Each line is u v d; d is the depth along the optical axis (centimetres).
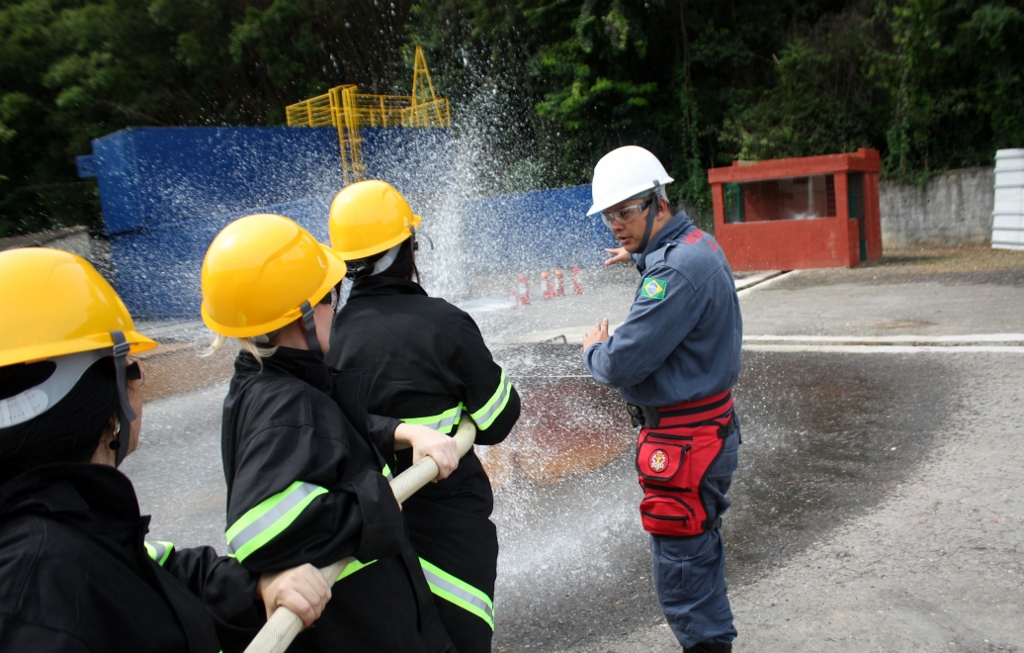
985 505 392
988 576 323
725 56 2458
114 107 2756
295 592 142
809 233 1523
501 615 331
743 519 410
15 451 117
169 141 1700
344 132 1936
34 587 108
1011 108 1906
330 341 228
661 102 2592
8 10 2816
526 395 684
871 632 293
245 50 2809
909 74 2008
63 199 2697
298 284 171
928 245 1967
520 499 455
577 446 539
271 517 145
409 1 2964
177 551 170
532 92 2700
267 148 1817
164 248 1734
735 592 335
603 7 2406
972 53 1900
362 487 156
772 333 912
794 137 2248
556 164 2603
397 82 3003
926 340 777
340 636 165
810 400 623
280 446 153
